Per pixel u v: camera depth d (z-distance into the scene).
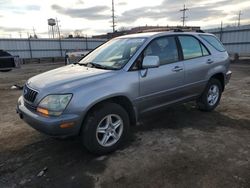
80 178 2.93
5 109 6.01
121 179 2.88
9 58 17.06
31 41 31.56
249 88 7.97
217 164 3.14
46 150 3.68
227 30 22.94
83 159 3.37
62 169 3.14
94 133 3.25
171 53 4.20
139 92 3.67
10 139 4.11
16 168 3.20
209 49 4.99
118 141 3.56
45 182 2.89
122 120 3.55
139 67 3.68
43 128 3.03
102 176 2.95
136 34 4.52
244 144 3.70
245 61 18.55
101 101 3.30
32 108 3.27
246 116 4.99
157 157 3.36
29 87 3.48
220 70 5.12
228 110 5.43
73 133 3.09
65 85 3.15
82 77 3.34
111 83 3.34
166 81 4.03
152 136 4.06
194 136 4.03
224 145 3.67
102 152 3.40
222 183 2.74
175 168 3.07
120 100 3.61
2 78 12.73
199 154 3.41
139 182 2.81
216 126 4.46
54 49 33.62
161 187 2.71
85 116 3.20
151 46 3.93
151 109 3.97
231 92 7.37
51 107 3.01
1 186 2.83
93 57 4.34
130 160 3.30
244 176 2.87
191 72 4.47
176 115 5.08
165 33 4.22
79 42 35.47
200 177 2.87
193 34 4.75
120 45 4.21
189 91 4.57
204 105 5.11
